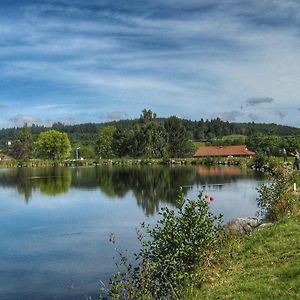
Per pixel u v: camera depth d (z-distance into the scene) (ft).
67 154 500.33
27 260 68.85
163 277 40.52
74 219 105.29
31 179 233.35
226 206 113.60
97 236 84.53
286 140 341.00
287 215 74.49
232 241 54.70
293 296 34.40
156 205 123.03
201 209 46.32
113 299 38.11
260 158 254.47
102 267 63.46
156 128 426.92
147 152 418.92
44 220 105.60
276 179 101.65
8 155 547.49
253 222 74.43
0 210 123.95
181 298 38.65
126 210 116.06
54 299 51.83
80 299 51.44
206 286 41.75
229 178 200.44
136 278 41.06
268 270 42.70
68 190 172.04
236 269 45.88
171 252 42.16
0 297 52.90
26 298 52.54
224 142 507.30
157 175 236.63
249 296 36.04
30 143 522.88
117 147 448.65
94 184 193.06
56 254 72.02
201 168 290.76
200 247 44.01
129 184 187.83
